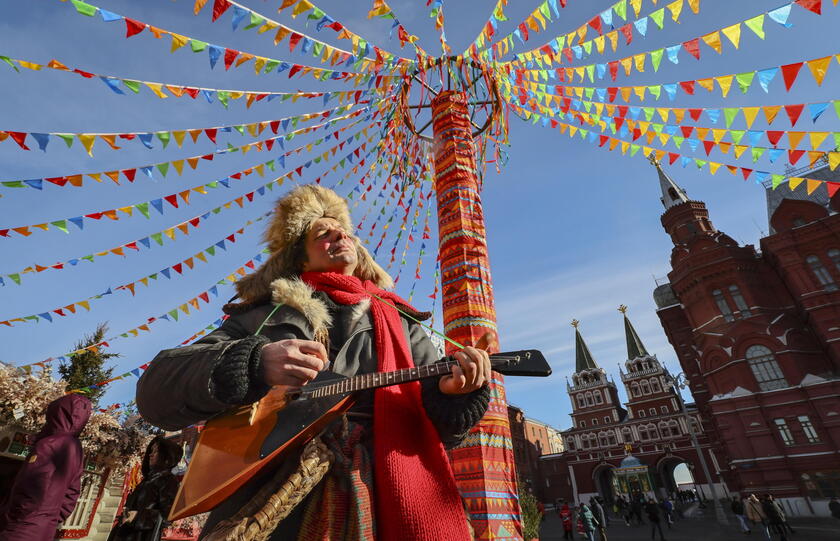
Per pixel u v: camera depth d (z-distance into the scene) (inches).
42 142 114.0
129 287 179.2
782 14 100.4
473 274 154.6
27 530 87.7
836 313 982.4
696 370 1465.3
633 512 1108.5
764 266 1169.4
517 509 120.6
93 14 100.5
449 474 40.9
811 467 909.2
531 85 202.4
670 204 1496.1
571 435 1984.5
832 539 595.5
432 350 58.8
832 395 931.3
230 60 124.3
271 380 38.6
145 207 151.0
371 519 35.6
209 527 37.2
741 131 144.8
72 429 104.3
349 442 40.9
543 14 142.8
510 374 48.6
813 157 134.5
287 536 35.8
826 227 1053.8
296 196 66.9
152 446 151.1
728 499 1414.9
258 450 36.5
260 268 61.0
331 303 53.9
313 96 167.5
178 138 134.5
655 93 144.5
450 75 206.5
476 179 181.6
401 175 261.7
